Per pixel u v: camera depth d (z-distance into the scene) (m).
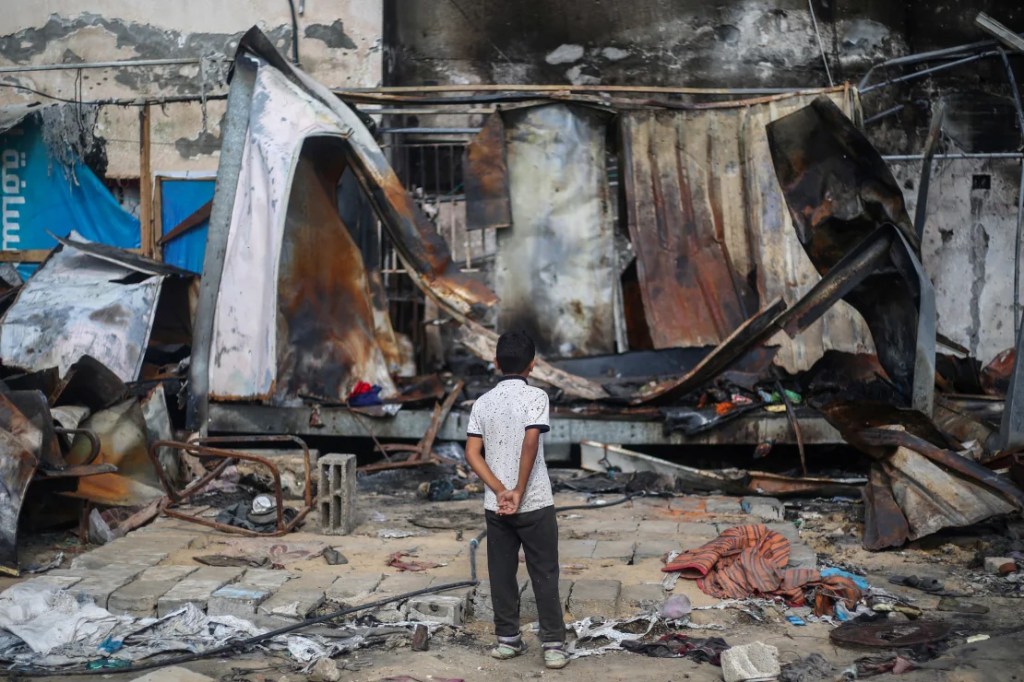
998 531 6.39
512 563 4.34
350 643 4.49
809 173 8.09
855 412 6.81
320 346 8.96
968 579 5.52
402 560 5.67
